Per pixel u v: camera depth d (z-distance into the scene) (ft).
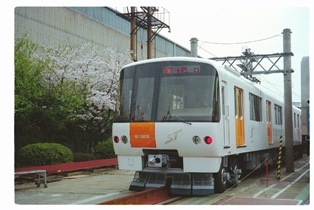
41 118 56.54
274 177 45.70
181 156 30.45
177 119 29.89
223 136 31.07
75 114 58.65
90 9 69.72
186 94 30.35
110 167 55.06
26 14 55.83
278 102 56.59
